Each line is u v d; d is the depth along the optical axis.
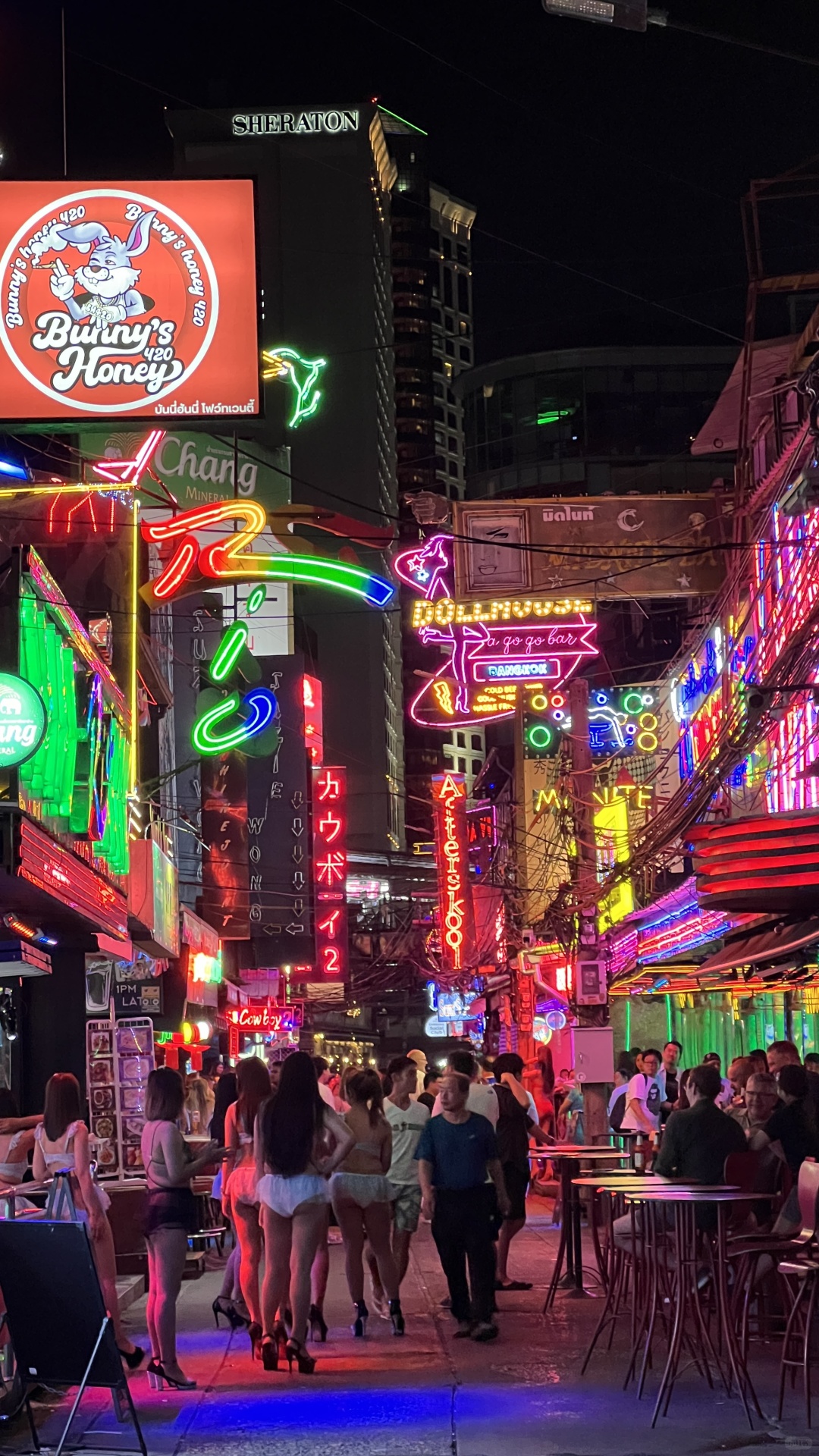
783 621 19.75
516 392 89.75
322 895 40.34
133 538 20.30
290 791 37.59
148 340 13.94
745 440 21.62
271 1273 10.04
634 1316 9.54
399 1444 7.73
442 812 43.69
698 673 27.81
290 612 41.81
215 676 26.34
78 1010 17.50
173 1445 7.86
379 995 73.12
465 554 25.36
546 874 36.53
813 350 19.19
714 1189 9.12
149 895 19.34
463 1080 11.08
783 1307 10.38
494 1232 11.10
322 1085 14.17
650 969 26.17
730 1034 26.59
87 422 13.79
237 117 115.81
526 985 36.50
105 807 15.79
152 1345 9.65
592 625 26.58
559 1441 7.67
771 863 15.07
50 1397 9.24
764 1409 8.29
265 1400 9.01
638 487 86.06
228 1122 11.21
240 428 14.12
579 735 23.03
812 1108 10.54
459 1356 10.27
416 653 136.12
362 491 114.81
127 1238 15.28
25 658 12.79
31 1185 9.38
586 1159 12.93
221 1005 35.06
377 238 122.38
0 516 18.11
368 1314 12.09
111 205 14.12
